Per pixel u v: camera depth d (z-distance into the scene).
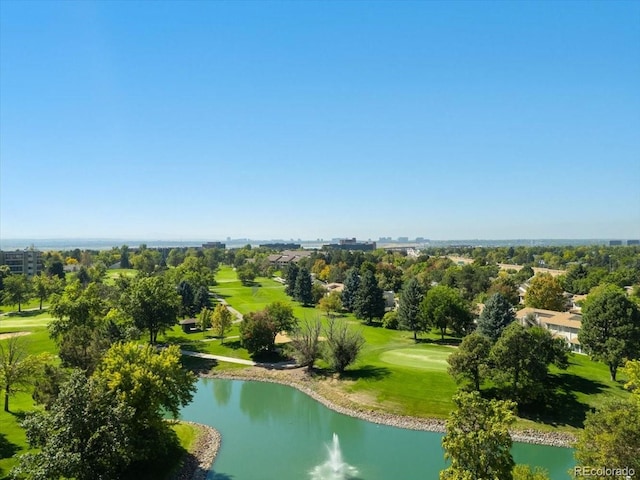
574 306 120.12
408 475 40.62
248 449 46.41
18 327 96.38
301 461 43.50
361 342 70.50
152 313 86.50
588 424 30.89
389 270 169.75
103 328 68.94
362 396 60.12
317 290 138.62
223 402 62.59
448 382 60.31
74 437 29.38
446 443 27.55
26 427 29.67
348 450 46.09
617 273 146.88
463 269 149.38
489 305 79.44
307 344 72.50
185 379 43.06
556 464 42.78
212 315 99.12
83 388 30.61
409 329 94.88
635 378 37.47
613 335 58.34
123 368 37.81
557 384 57.62
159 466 39.62
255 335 78.62
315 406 60.50
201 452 44.62
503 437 26.53
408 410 55.25
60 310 76.50
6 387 49.03
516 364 51.84
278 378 71.75
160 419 39.41
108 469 30.64
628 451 27.86
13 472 28.41
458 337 95.38
